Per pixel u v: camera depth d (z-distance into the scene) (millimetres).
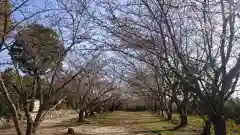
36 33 9609
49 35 9703
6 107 25609
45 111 9992
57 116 39625
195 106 10523
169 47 5789
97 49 5957
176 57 5703
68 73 12336
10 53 9422
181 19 6309
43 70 10688
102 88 34156
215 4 5992
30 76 11156
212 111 5926
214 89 5871
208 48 6273
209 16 6188
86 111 36844
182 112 25000
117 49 5746
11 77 10391
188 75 5688
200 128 23219
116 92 37656
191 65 5879
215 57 6297
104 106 51062
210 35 6336
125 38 5625
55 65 10227
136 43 5582
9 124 26891
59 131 22516
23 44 9680
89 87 29203
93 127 25906
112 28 5668
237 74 6074
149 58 5852
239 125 19094
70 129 21391
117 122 31406
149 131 22734
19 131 8797
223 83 5859
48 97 9789
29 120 9250
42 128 24656
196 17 6348
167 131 22531
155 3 5781
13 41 9297
